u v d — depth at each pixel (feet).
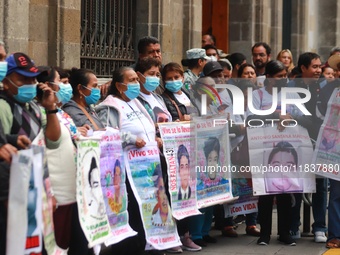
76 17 44.16
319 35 89.86
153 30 53.72
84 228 29.73
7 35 39.14
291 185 39.58
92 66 48.26
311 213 48.85
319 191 41.37
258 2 70.85
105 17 49.44
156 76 36.96
